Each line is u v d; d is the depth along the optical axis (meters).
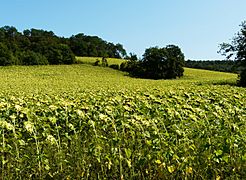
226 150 6.88
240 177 7.36
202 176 7.27
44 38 143.75
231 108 9.60
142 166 7.55
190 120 8.23
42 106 10.78
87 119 8.77
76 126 8.52
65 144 8.09
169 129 8.17
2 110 9.47
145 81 68.69
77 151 8.03
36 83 53.94
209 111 9.21
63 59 108.62
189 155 7.19
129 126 7.80
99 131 8.45
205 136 7.37
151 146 7.37
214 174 7.35
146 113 8.99
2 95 19.28
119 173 7.69
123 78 84.00
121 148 7.78
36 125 8.41
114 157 7.19
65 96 17.66
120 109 9.20
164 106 9.77
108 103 10.92
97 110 9.62
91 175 7.75
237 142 7.29
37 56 104.44
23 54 104.62
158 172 7.23
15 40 129.25
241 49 60.34
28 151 8.05
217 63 146.12
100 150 7.55
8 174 7.52
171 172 6.86
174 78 98.75
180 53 101.50
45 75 81.31
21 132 8.26
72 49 147.75
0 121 7.50
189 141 7.34
